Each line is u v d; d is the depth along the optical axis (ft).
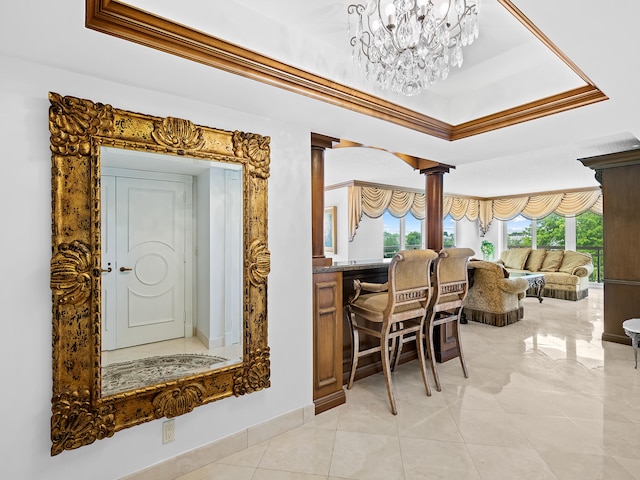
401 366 11.05
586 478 5.74
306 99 6.09
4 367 4.57
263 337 6.88
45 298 4.82
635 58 4.80
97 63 4.74
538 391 9.02
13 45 4.28
